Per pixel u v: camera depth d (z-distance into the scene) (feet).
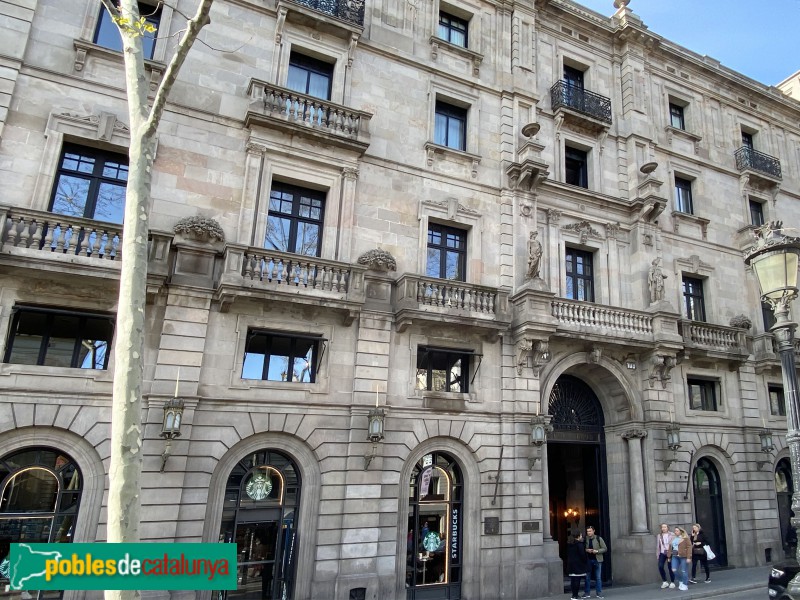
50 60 45.16
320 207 53.52
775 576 40.63
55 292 40.32
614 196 67.77
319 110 53.52
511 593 49.26
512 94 65.21
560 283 62.54
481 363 54.24
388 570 45.85
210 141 49.21
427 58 62.49
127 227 22.29
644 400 61.36
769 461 69.21
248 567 42.78
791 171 88.89
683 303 70.59
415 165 57.82
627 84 74.69
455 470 52.44
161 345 42.19
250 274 45.19
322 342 48.24
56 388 39.09
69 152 44.98
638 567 55.77
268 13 54.95
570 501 67.82
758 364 71.51
